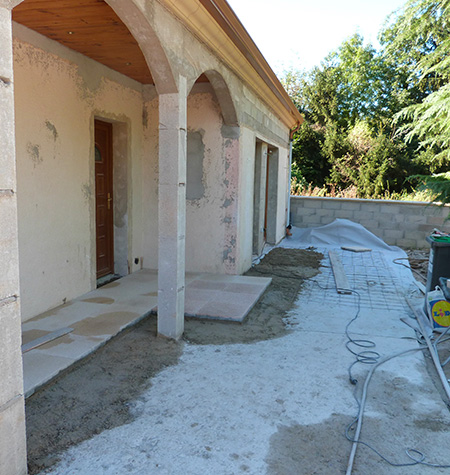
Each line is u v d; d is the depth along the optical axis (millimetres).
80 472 2295
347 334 4426
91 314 4516
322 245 10031
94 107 5160
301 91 25422
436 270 4922
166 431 2678
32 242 4301
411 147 21641
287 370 3564
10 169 1958
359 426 2748
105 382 3266
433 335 4418
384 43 23609
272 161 9539
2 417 2014
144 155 6453
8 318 2010
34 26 3980
